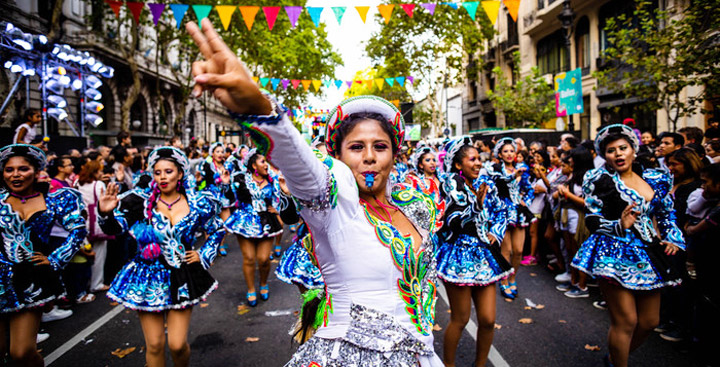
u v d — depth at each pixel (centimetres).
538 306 505
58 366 380
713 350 367
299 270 404
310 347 142
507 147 542
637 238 303
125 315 502
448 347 329
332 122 161
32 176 323
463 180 343
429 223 166
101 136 2227
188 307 302
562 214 554
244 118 112
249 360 388
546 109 1803
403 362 135
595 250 319
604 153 324
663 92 949
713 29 817
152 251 300
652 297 302
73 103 1789
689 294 400
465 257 322
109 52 2056
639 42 1067
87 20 2066
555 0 1945
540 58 2330
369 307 138
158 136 2405
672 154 465
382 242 143
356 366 131
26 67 1114
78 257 535
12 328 297
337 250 140
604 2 1752
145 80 2595
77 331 456
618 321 304
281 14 1991
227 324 472
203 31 107
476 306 327
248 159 527
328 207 135
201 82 103
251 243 527
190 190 326
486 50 2950
